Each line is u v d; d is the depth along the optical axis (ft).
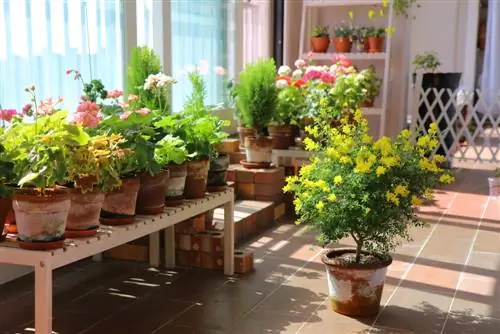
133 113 9.45
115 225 9.06
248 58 21.57
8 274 11.73
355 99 17.35
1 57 10.85
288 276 12.01
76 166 7.96
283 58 23.53
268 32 22.82
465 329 9.57
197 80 13.75
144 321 9.85
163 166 10.27
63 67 12.24
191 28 17.06
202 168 11.05
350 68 18.37
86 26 12.79
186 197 11.03
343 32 22.95
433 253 13.53
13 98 11.14
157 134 10.66
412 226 15.69
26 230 7.66
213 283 11.62
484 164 25.20
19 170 7.88
